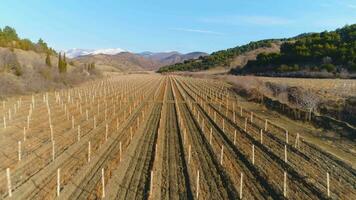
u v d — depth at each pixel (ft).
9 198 75.82
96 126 154.71
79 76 416.87
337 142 130.00
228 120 172.96
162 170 97.04
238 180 90.94
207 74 635.66
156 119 173.88
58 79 346.74
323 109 174.60
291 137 135.95
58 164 99.86
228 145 125.29
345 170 99.19
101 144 123.13
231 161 106.93
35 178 87.86
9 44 426.10
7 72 294.46
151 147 120.37
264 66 472.44
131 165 100.78
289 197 80.69
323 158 109.60
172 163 103.50
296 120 170.60
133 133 141.38
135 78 556.10
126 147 119.65
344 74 317.01
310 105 178.50
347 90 207.62
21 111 186.91
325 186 87.66
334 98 187.32
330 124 150.71
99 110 199.41
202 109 207.41
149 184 86.02
